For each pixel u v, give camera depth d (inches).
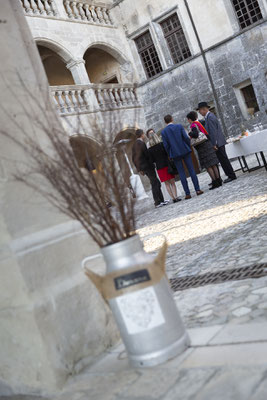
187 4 772.6
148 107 833.5
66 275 101.6
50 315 94.8
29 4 695.7
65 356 95.3
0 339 97.9
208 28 762.8
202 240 200.7
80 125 88.7
